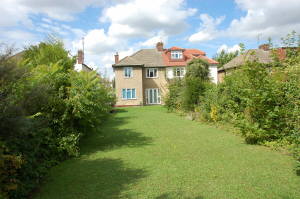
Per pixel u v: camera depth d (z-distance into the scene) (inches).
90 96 302.0
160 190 175.5
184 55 1387.8
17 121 146.7
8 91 156.1
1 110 145.9
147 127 481.1
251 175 199.5
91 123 321.4
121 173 214.5
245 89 313.9
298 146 222.5
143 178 200.1
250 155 258.7
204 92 592.1
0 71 140.1
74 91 283.4
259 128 307.4
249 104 307.0
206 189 174.4
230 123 437.1
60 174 216.7
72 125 297.7
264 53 1075.3
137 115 724.0
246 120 324.2
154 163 240.8
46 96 194.1
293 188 172.2
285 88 284.2
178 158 256.2
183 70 1251.2
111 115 738.8
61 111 281.7
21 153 175.5
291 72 281.0
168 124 515.5
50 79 272.2
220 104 474.3
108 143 344.8
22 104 167.9
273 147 282.4
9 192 152.2
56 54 424.8
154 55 1370.6
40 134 226.8
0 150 147.7
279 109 286.4
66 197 169.5
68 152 268.2
